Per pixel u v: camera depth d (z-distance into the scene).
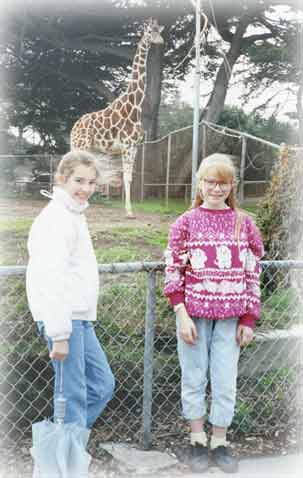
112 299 3.51
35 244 2.32
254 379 3.52
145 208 9.74
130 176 9.12
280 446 3.02
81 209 2.42
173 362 3.47
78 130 9.70
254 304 2.76
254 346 3.67
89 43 11.76
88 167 2.41
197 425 2.80
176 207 10.21
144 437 2.90
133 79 9.48
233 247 2.69
